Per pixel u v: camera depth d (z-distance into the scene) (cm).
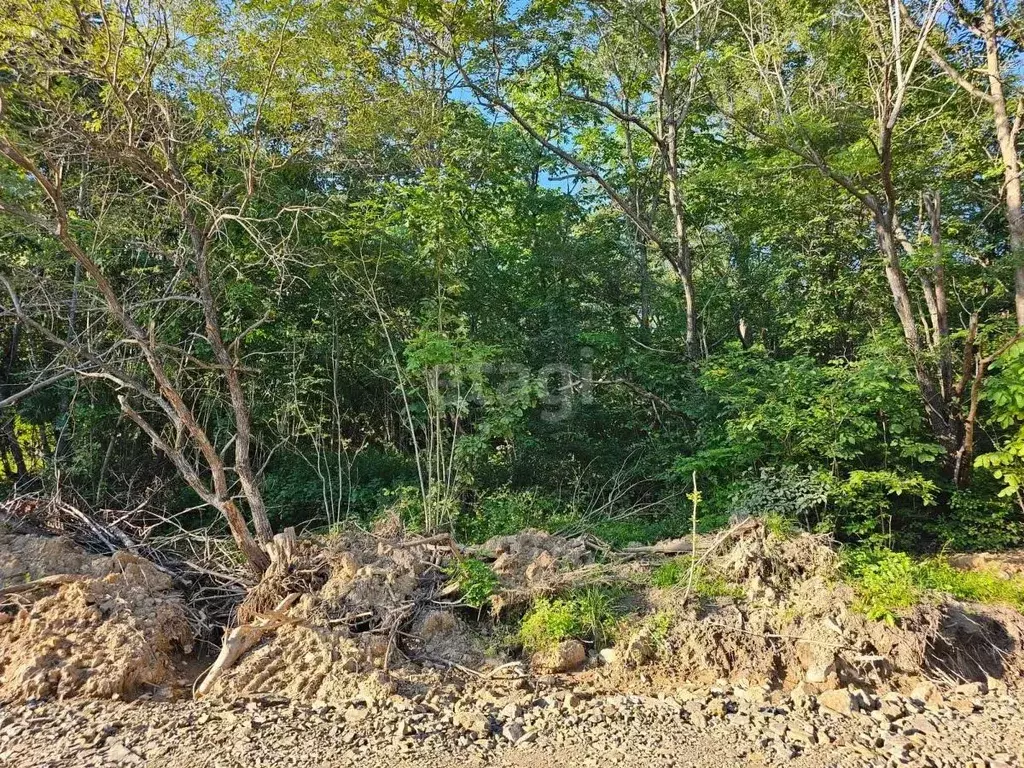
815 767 368
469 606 570
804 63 1073
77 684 458
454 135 1192
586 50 1272
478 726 405
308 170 1048
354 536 685
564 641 514
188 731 404
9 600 554
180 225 902
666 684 479
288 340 997
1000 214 1143
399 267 1051
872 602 517
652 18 1222
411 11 1088
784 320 1250
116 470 962
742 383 894
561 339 1124
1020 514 827
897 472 820
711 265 1546
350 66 888
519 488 1019
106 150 719
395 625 528
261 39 770
